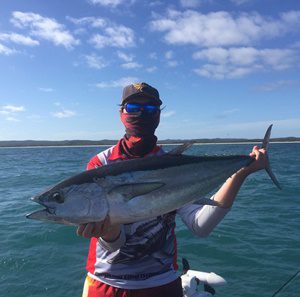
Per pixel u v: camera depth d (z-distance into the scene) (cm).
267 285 677
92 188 279
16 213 1377
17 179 2691
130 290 317
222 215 333
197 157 315
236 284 685
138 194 282
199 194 311
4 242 965
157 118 346
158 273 324
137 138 339
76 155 7725
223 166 321
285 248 860
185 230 998
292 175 2552
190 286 513
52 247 919
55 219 278
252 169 332
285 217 1188
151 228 322
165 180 295
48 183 2408
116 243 297
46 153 9856
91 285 330
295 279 635
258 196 1638
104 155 348
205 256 823
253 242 909
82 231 277
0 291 687
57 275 751
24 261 823
